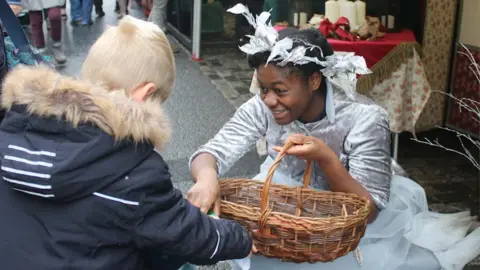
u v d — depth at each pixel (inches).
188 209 55.3
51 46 275.3
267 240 63.1
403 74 141.6
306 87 67.4
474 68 161.8
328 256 62.8
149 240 52.8
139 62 56.5
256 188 72.7
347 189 69.6
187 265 71.5
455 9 161.0
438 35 162.7
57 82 51.9
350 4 146.2
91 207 50.9
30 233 51.9
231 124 79.4
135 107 51.4
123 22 58.8
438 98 172.1
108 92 53.7
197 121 194.7
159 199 52.8
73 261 51.4
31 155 50.1
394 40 143.3
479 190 136.4
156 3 303.6
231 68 259.8
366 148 72.3
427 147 169.3
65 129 50.2
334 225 60.9
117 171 50.9
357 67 67.4
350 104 73.1
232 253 58.3
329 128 73.5
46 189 49.7
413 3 159.6
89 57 57.7
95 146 50.1
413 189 83.4
